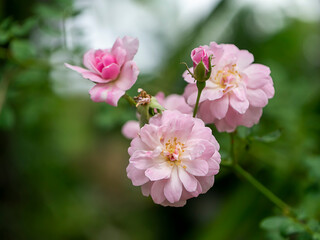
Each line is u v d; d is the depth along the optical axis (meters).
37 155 0.60
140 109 0.33
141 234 0.75
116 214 0.79
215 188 0.65
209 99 0.33
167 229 0.72
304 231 0.37
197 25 0.57
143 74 0.47
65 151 0.70
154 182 0.31
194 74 0.32
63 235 0.66
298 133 0.48
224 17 0.59
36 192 0.62
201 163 0.31
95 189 0.80
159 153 0.31
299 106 0.49
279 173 0.48
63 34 0.45
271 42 0.62
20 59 0.44
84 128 0.77
